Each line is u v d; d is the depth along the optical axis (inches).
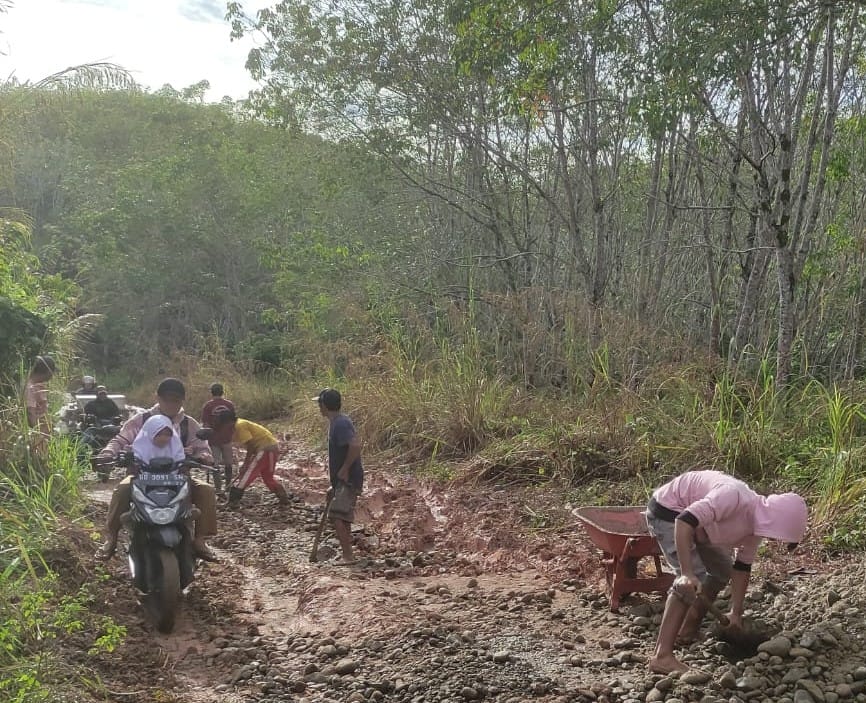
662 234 616.1
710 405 406.0
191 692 206.5
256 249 1157.1
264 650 231.3
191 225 1208.2
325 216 930.7
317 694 201.2
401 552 339.0
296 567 318.0
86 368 1331.2
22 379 346.3
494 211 689.6
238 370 938.7
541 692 194.2
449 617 248.1
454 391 509.7
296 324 941.2
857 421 361.1
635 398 426.3
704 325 639.8
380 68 701.9
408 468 470.0
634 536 235.6
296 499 443.8
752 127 478.6
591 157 575.2
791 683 187.0
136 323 1289.4
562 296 557.0
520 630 234.5
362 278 801.6
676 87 394.9
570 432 419.8
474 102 683.4
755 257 502.3
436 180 810.2
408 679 202.5
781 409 390.9
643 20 505.4
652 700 186.2
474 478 414.6
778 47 419.5
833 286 538.0
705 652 206.4
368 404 546.3
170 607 241.6
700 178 546.3
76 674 193.9
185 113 1342.3
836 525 280.4
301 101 764.0
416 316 625.3
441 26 665.0
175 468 261.1
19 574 247.6
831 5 378.3
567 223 602.2
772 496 203.2
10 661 195.2
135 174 1226.6
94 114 1472.7
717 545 206.1
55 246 1256.8
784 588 243.4
